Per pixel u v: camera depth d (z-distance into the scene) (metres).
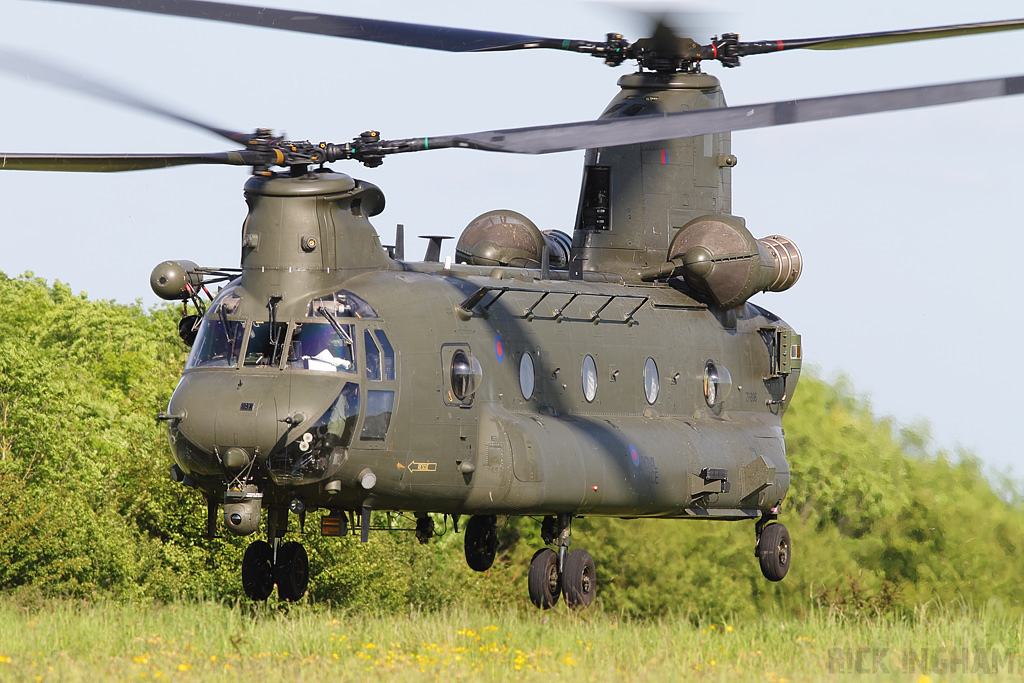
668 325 72.62
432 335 57.91
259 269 55.88
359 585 135.00
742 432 74.75
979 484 146.88
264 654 46.41
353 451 54.69
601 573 146.75
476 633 52.97
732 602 141.50
